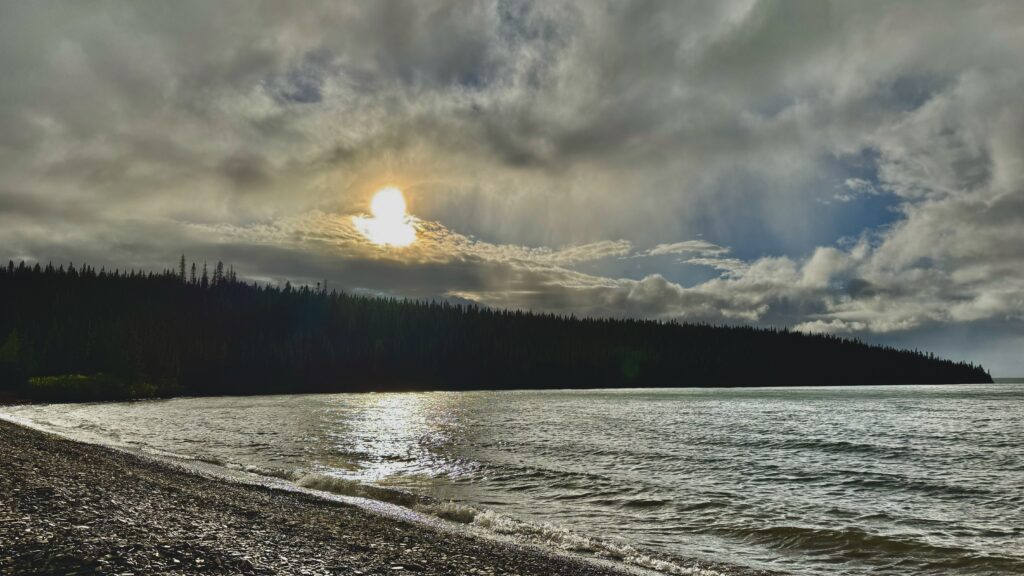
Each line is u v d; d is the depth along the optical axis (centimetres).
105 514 1100
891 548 1562
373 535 1286
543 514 1870
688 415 6831
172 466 2264
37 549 830
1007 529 1795
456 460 2962
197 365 14112
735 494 2281
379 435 4181
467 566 1092
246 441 3631
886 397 12625
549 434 4416
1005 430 5294
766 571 1345
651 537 1628
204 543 984
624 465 2948
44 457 1888
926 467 3119
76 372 11569
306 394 13600
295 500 1723
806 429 5225
